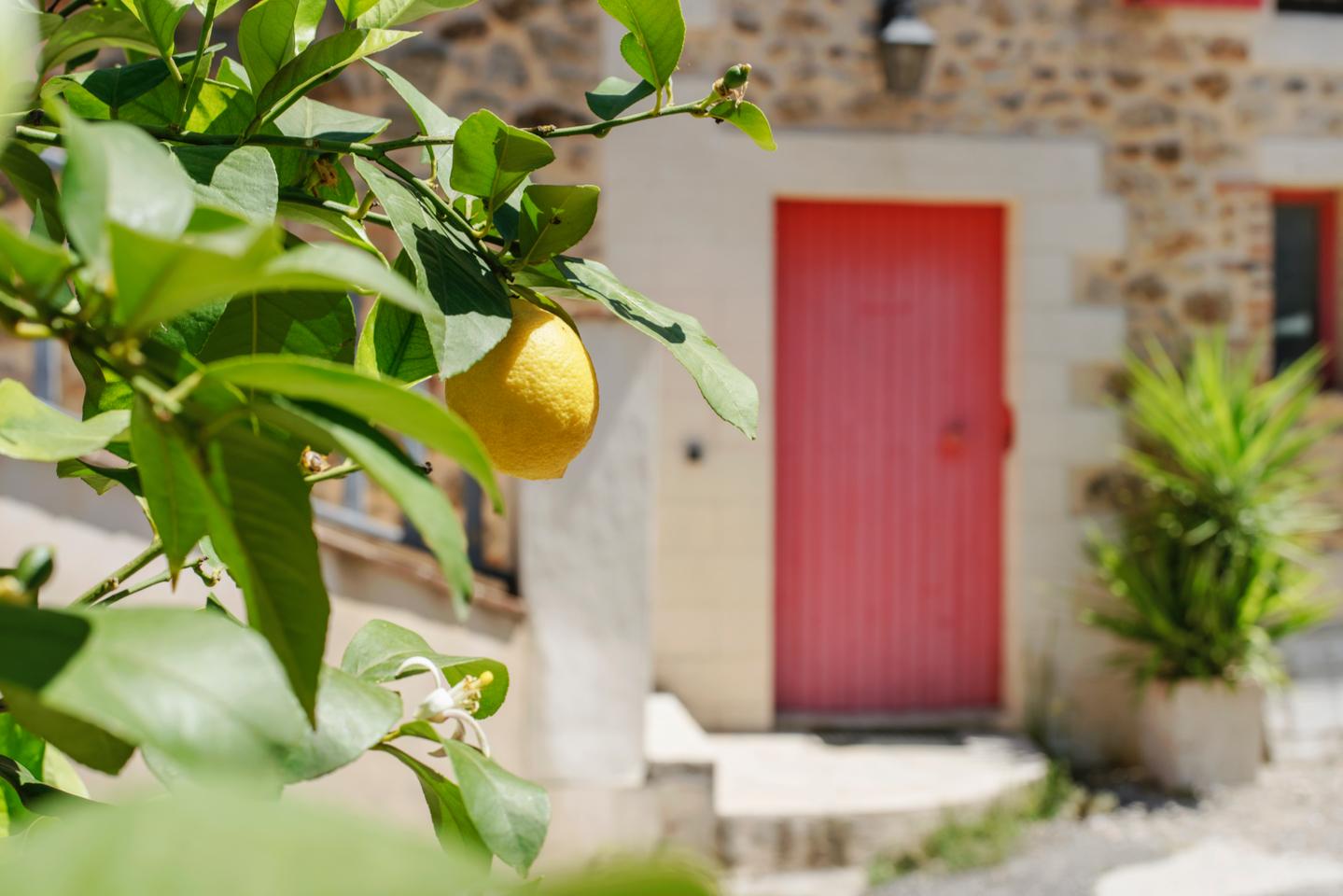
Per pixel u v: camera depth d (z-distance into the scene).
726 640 5.26
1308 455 5.54
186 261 0.38
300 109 0.92
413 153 4.75
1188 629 5.11
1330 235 5.69
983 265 5.54
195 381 0.45
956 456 5.56
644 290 5.12
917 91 5.29
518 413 0.70
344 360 0.77
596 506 3.97
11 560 2.95
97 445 0.61
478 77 4.91
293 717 0.42
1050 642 5.41
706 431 5.23
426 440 0.45
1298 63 5.48
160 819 0.23
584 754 3.96
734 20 5.18
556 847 3.90
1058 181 5.38
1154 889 4.05
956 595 5.59
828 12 5.22
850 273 5.48
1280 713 5.44
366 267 0.38
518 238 0.78
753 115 0.84
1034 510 5.41
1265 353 5.50
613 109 0.85
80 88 0.83
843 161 5.24
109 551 3.06
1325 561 5.53
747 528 5.25
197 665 0.41
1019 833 4.54
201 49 0.77
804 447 5.49
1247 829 4.60
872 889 4.13
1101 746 5.36
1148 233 5.44
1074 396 5.42
